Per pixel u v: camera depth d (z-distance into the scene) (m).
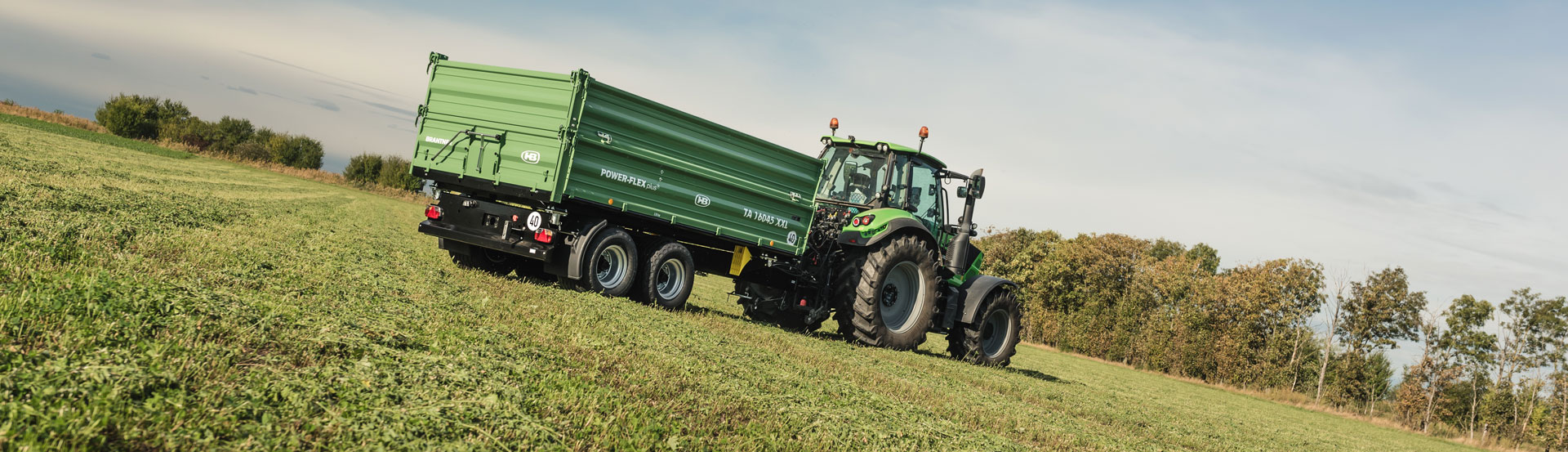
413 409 3.03
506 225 8.96
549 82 8.69
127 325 3.30
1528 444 26.97
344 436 2.65
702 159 9.66
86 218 6.79
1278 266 32.53
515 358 4.43
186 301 3.89
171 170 23.86
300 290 5.24
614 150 8.88
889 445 4.42
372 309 5.16
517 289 8.21
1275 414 17.48
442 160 9.30
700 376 5.16
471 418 3.11
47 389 2.42
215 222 9.48
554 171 8.55
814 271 11.02
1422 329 30.34
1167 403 12.69
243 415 2.66
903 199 11.15
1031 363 17.78
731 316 11.13
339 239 10.31
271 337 3.71
